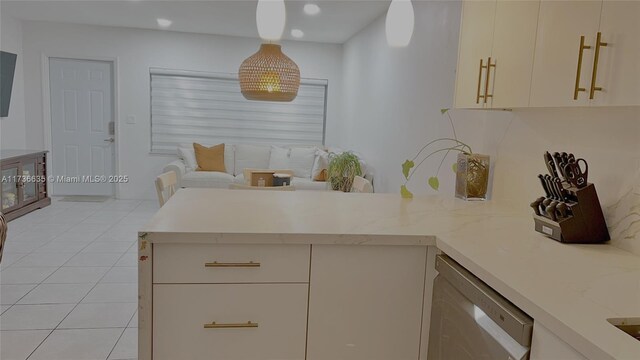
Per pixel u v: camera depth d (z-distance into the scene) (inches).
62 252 157.8
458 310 54.6
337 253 61.7
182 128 265.1
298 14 193.6
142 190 263.3
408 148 155.9
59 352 92.4
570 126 72.7
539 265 51.9
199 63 259.8
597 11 52.4
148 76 255.8
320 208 79.3
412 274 63.7
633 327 38.2
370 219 71.6
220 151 250.5
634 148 60.0
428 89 138.2
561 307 40.0
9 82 224.4
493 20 75.7
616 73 49.8
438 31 130.7
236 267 60.1
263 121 273.1
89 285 128.3
